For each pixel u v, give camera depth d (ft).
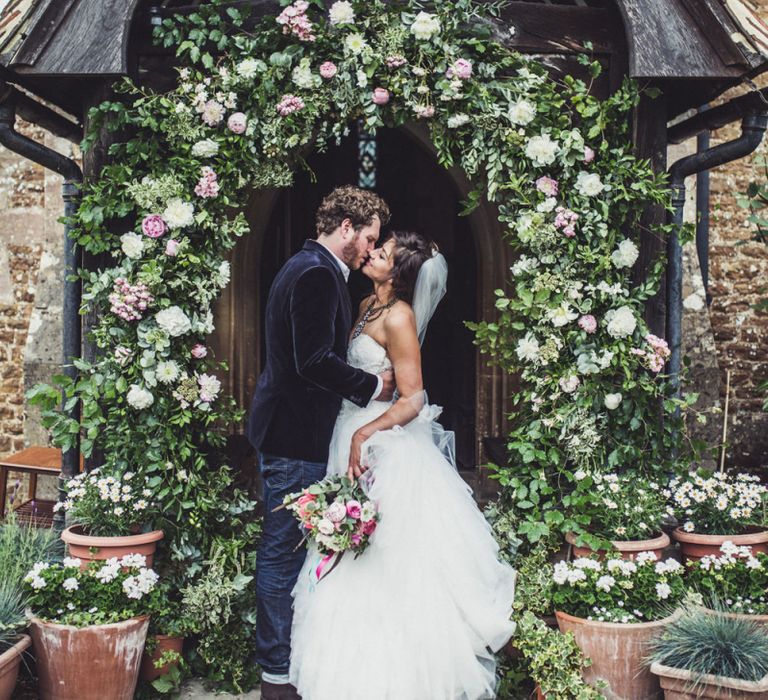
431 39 11.31
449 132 11.69
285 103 11.25
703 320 18.51
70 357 12.64
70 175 12.53
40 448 17.83
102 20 11.12
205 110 11.32
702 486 12.05
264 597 10.47
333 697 9.57
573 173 11.62
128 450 11.58
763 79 19.58
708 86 12.42
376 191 23.85
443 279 11.16
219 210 11.70
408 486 10.25
